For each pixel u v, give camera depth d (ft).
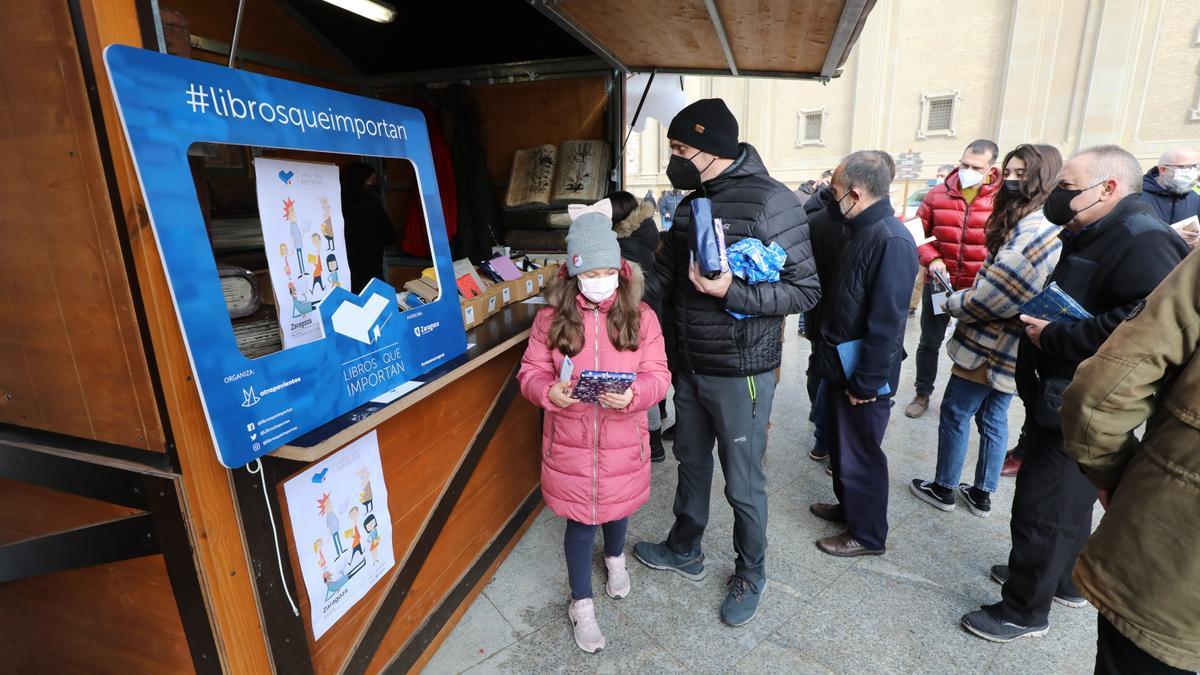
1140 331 3.33
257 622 4.05
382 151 4.77
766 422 6.42
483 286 8.02
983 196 11.16
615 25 8.98
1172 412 3.27
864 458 7.48
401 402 4.66
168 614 4.12
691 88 60.39
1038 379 5.78
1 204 3.41
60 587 4.45
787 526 8.59
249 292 3.86
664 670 6.05
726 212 5.98
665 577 7.48
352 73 13.28
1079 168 5.38
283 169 3.80
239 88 3.43
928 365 12.25
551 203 12.98
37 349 3.68
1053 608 6.79
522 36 11.97
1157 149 41.34
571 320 5.63
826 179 17.51
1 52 3.08
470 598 6.98
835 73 11.56
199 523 3.59
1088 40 42.50
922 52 49.88
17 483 4.31
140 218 3.07
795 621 6.68
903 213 31.07
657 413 11.33
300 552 4.39
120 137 2.94
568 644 6.41
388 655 5.58
